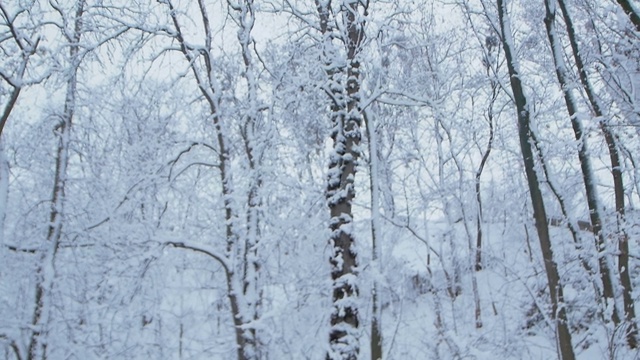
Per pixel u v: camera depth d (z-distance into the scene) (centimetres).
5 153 1128
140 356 1037
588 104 1284
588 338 1102
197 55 1104
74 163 1190
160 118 1177
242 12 1142
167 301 1105
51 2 1068
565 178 1398
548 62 1455
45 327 1022
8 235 1152
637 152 1227
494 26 1319
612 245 1162
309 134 1286
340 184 1093
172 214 1166
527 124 935
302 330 1066
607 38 1223
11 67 1045
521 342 1079
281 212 1152
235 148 1202
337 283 1008
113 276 1052
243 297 1027
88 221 1114
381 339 995
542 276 1223
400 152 1670
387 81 1187
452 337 1016
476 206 1788
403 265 1234
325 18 1167
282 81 1174
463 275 1571
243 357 1002
